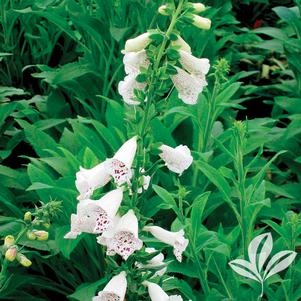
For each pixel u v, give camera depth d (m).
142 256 0.93
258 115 2.17
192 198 1.37
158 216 1.38
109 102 1.43
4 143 1.64
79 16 1.65
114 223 0.89
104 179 0.89
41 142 1.43
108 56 1.75
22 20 1.96
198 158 1.42
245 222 1.15
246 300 1.16
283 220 1.18
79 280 1.32
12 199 1.39
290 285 1.14
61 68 1.71
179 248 0.92
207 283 1.16
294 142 1.65
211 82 1.86
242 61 2.41
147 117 0.90
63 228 1.21
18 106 1.68
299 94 1.88
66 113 1.71
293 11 1.91
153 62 0.87
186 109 1.39
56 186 1.22
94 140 1.42
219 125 1.56
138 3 1.69
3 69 2.00
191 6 0.87
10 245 0.96
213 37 1.93
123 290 0.91
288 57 1.85
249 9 2.76
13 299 1.31
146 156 0.89
